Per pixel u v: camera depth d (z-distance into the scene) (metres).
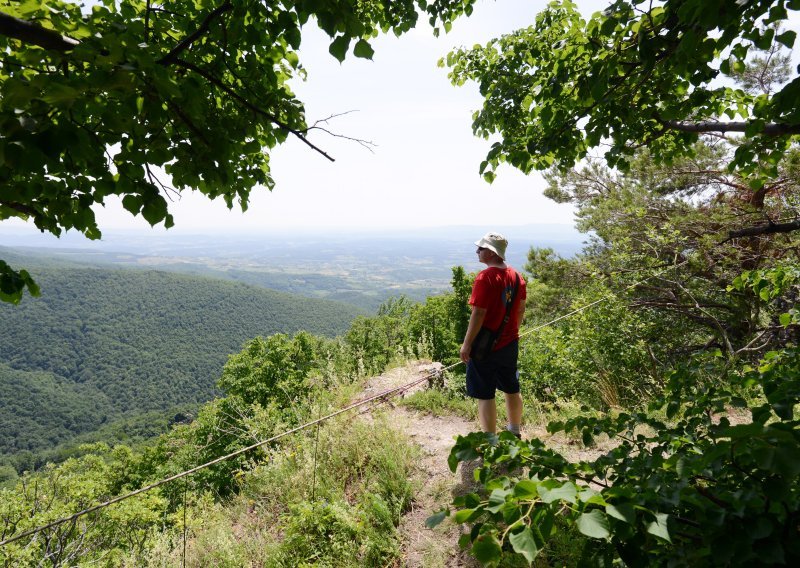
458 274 14.88
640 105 3.46
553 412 5.45
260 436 7.75
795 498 1.02
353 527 3.50
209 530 4.49
